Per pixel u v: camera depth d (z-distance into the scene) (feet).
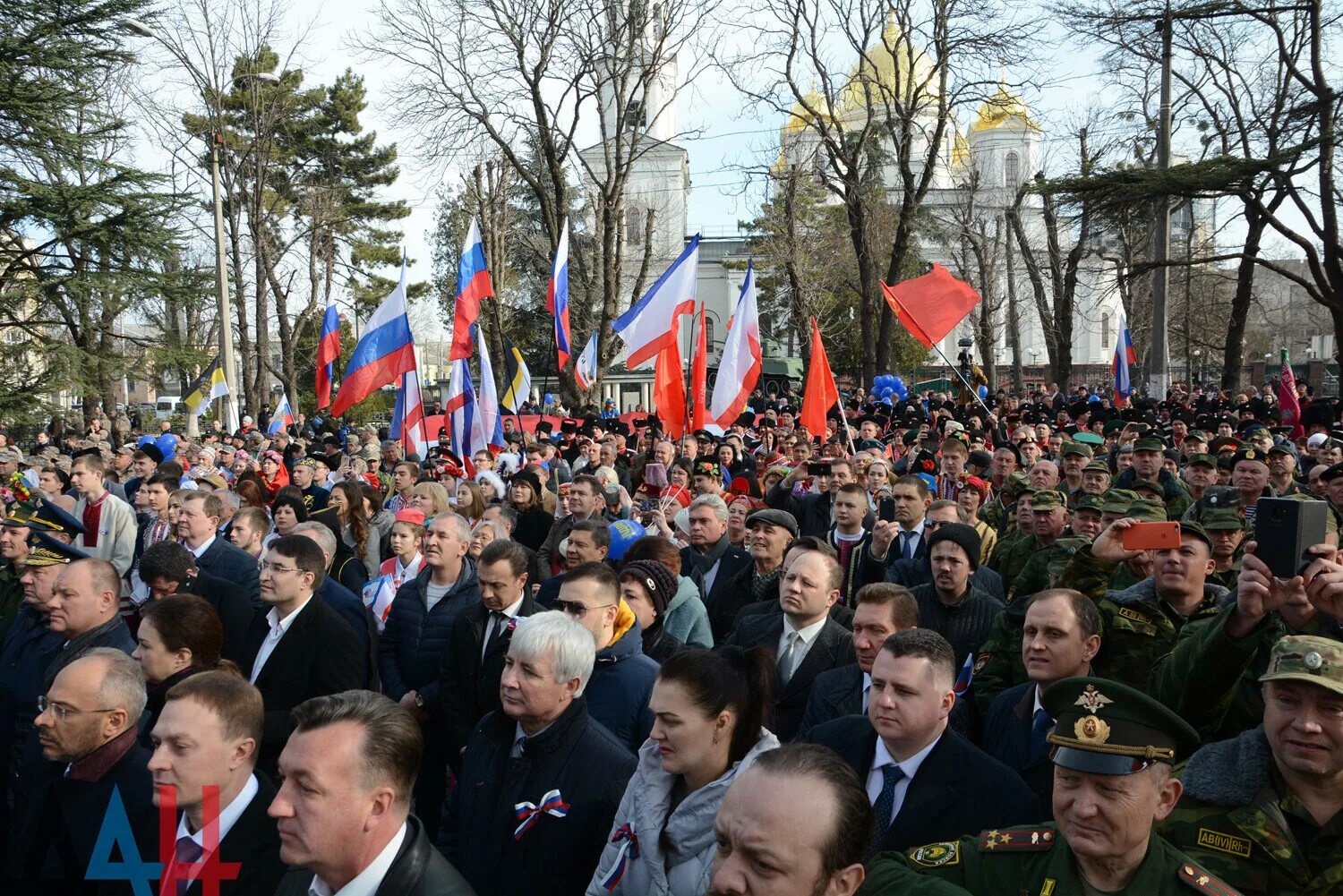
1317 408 53.93
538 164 109.50
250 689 11.98
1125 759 8.87
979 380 96.22
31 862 13.55
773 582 22.76
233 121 125.39
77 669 13.25
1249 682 13.50
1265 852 9.96
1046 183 84.23
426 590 21.80
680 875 10.79
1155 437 32.48
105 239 81.46
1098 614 14.03
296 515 28.55
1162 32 82.12
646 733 15.75
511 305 151.53
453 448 39.88
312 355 141.69
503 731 13.62
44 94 79.41
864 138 91.25
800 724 17.38
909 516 25.71
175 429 112.27
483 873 12.85
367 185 143.95
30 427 82.94
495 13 83.66
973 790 12.34
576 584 16.07
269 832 11.72
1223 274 140.46
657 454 40.93
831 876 7.38
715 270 225.56
